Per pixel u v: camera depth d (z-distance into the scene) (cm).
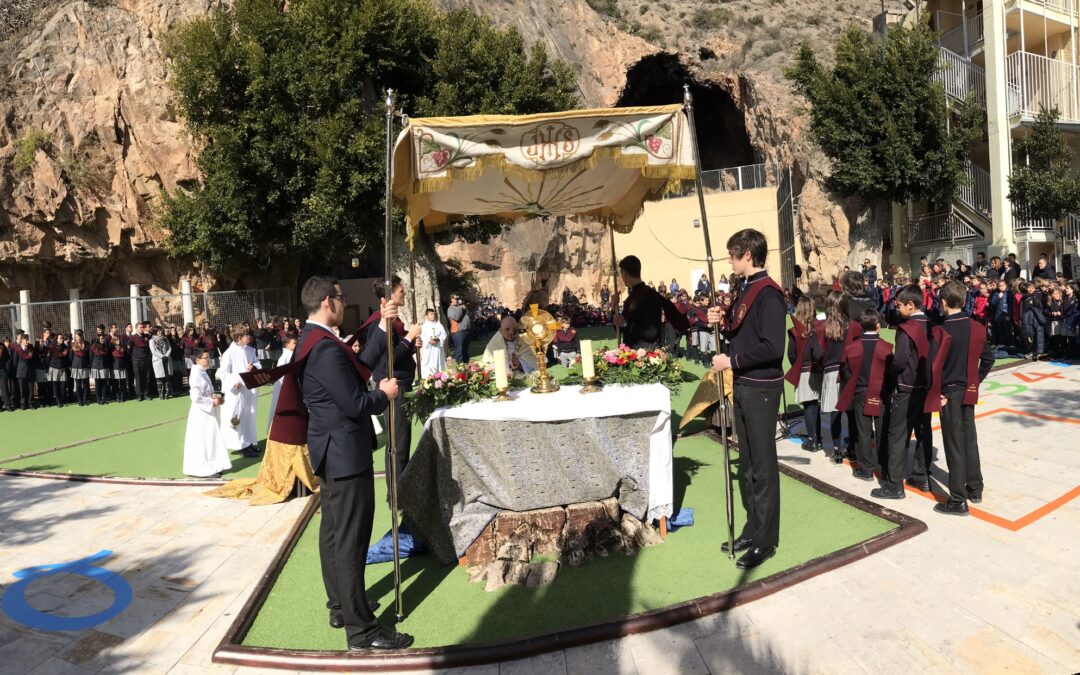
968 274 1564
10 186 2092
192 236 2077
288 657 384
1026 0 2056
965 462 555
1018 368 1152
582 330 2747
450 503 512
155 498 741
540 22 3938
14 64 2209
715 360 482
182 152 2303
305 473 704
